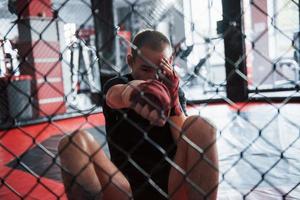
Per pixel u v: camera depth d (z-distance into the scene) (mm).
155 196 1116
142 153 1144
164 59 865
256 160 2018
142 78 984
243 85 4203
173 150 1134
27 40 4262
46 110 4512
